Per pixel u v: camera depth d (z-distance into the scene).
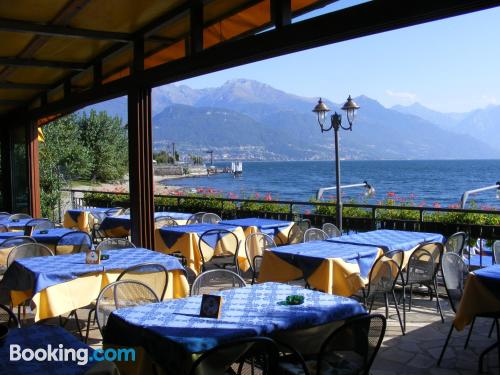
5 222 7.91
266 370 2.88
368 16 3.50
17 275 4.43
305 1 4.14
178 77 5.52
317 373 2.62
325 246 5.25
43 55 6.90
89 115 30.33
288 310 3.01
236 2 4.90
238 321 2.81
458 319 3.82
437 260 5.13
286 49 4.21
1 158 11.81
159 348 2.58
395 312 5.19
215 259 6.67
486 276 3.74
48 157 12.94
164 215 8.45
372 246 5.20
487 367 3.80
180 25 5.54
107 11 5.20
